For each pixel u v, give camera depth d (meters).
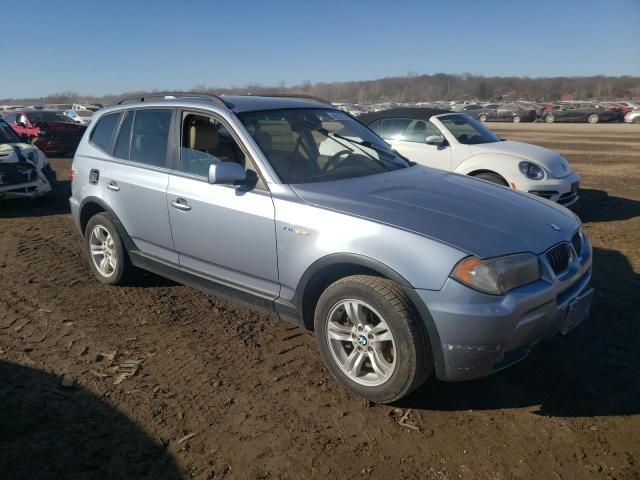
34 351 3.94
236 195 3.78
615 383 3.48
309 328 3.63
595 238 6.82
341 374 3.37
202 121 4.22
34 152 9.20
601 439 2.96
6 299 4.89
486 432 3.03
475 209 3.41
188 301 4.86
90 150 5.20
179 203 4.15
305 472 2.73
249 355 3.90
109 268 5.17
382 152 4.50
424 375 3.08
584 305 3.41
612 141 22.17
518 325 2.92
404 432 3.03
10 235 7.20
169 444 2.93
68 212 8.79
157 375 3.63
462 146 7.99
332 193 3.53
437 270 2.91
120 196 4.72
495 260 2.93
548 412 3.20
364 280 3.14
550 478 2.67
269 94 5.09
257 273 3.75
